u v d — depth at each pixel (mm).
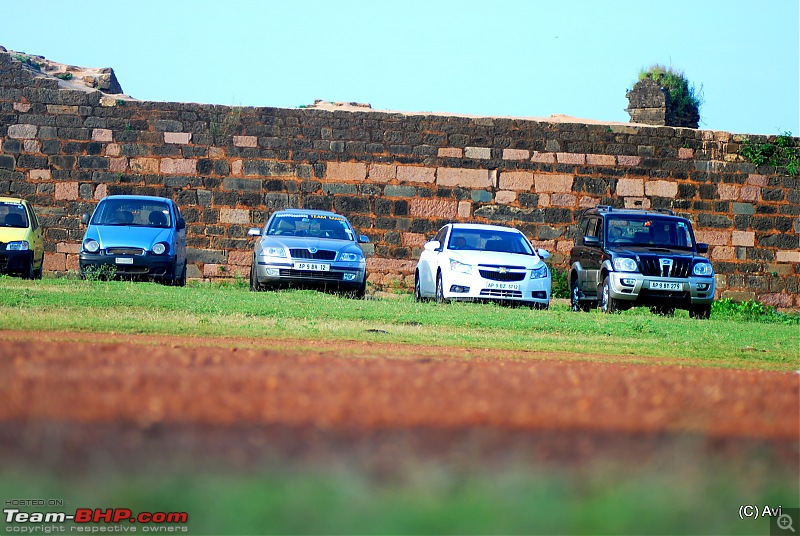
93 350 28859
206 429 14539
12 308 52219
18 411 15516
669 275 79250
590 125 104938
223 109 101875
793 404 20172
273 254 77062
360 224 103000
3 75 100812
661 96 132000
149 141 101438
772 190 106812
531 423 15836
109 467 12328
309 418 15570
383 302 70625
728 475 13203
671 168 105812
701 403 19531
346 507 10688
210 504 10883
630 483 12297
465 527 10109
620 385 22734
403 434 14609
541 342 51688
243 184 101875
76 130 101188
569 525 10453
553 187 104562
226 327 48438
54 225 100812
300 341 44281
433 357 38438
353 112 102938
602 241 84375
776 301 106875
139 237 82625
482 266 75875
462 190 103750
